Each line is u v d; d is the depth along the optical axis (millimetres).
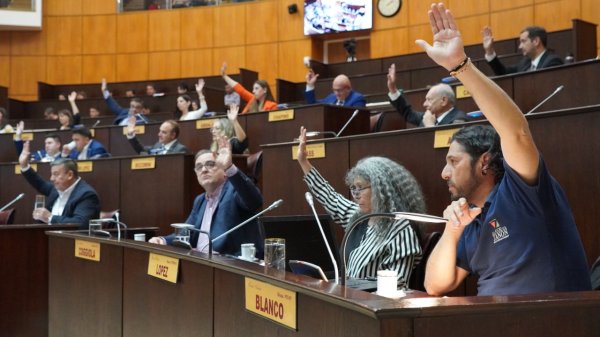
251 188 3611
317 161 4012
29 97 13797
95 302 3311
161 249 2725
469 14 10891
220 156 3586
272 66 12703
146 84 12531
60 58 13812
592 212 2734
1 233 4227
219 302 2287
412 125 5586
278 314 1863
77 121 9773
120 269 3096
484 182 2033
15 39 13875
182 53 13359
